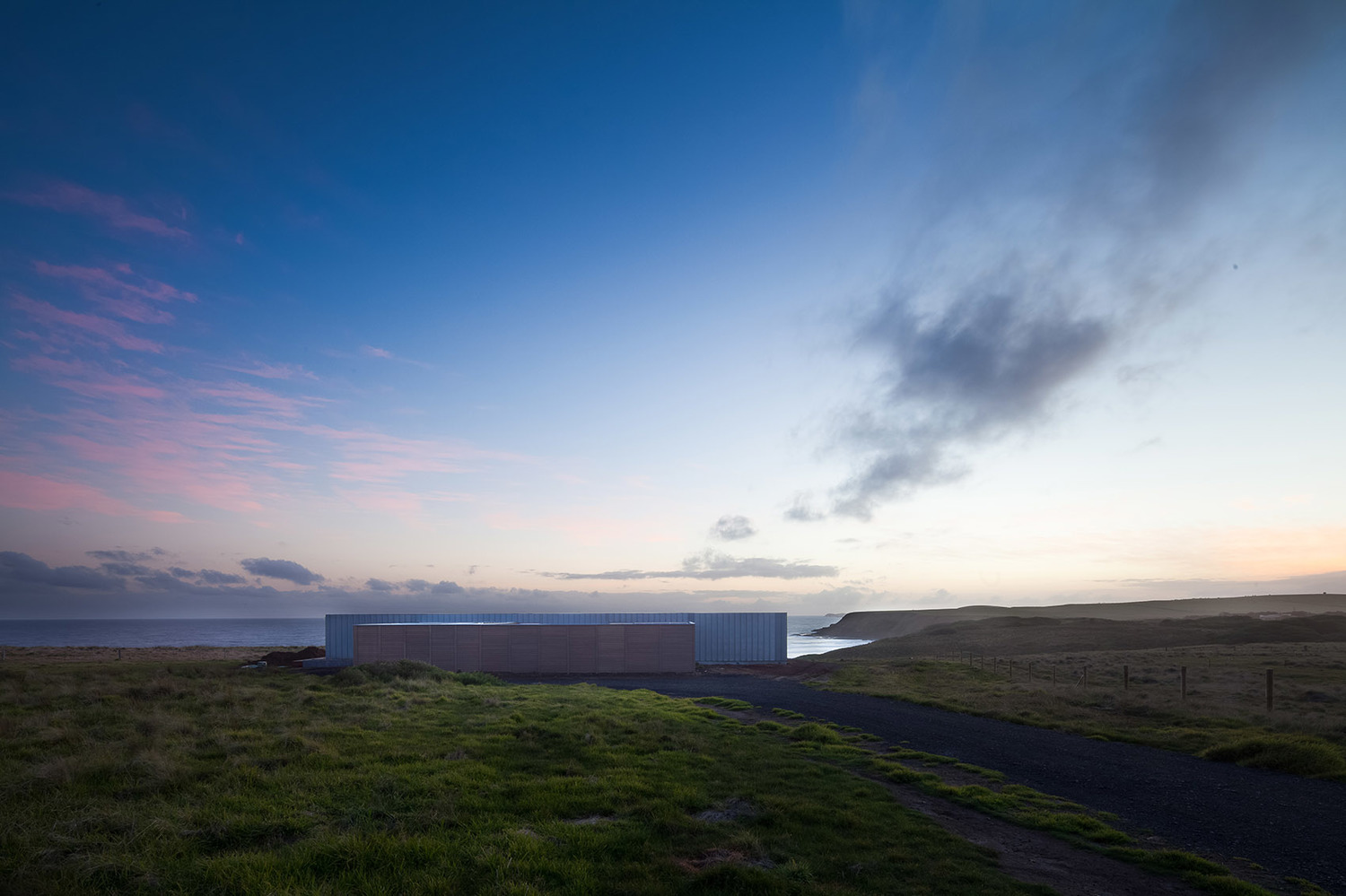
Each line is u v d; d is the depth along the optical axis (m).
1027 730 20.98
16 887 6.90
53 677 26.69
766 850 9.10
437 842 8.56
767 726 20.28
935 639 104.44
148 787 10.88
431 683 28.77
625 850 8.80
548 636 43.31
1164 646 79.19
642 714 21.25
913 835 10.11
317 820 9.45
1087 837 10.59
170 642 146.25
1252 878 9.20
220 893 7.03
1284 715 21.27
